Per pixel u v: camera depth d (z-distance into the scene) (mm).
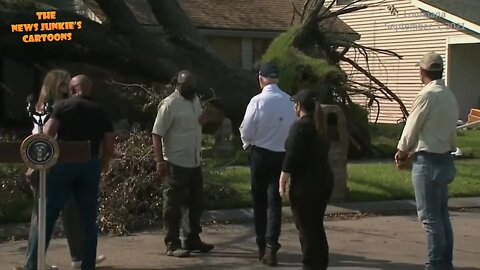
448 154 10648
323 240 10242
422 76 10836
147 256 12273
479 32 39438
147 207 14602
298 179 10070
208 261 12008
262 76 11773
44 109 10180
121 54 25453
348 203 17172
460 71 42562
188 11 39719
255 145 11625
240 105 25688
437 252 10578
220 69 25734
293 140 9961
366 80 41281
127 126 24922
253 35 40094
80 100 10078
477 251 13203
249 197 16594
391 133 32844
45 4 35125
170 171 11953
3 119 31594
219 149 22312
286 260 12125
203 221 15047
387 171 21125
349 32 40938
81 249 11172
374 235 14305
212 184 16438
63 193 10031
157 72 25500
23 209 14539
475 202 18141
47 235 9961
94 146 10141
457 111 10680
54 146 8711
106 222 13906
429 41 42250
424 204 10609
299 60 24438
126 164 14266
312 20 25844
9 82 32062
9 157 8781
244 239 13711
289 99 11672
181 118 11836
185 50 25766
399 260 12297
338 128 17156
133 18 25641
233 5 41969
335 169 17125
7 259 11906
